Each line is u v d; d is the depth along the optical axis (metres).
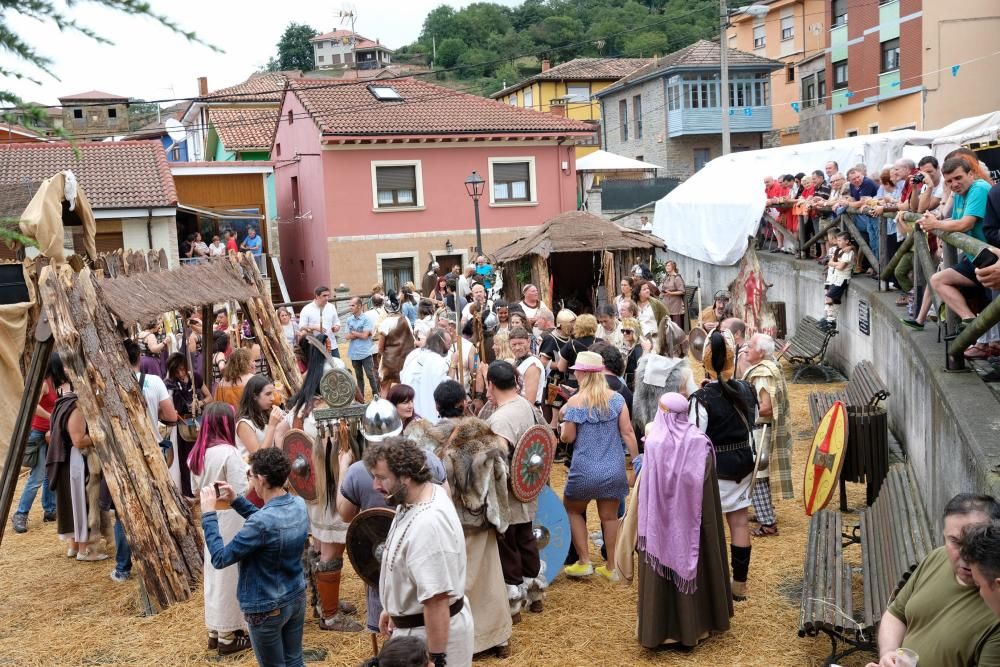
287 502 4.69
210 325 10.59
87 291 7.64
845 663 5.27
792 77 46.34
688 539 5.49
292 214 32.56
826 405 10.09
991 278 5.55
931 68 32.66
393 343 10.52
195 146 45.62
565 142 31.31
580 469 6.68
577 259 20.22
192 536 7.53
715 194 22.27
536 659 5.68
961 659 3.23
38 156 25.81
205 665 5.94
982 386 6.00
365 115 29.64
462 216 30.36
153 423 8.00
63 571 7.91
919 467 7.84
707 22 50.50
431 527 4.06
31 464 9.22
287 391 10.73
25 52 1.54
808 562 6.10
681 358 8.30
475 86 58.84
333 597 6.30
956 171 6.77
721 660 5.53
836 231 14.55
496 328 11.60
